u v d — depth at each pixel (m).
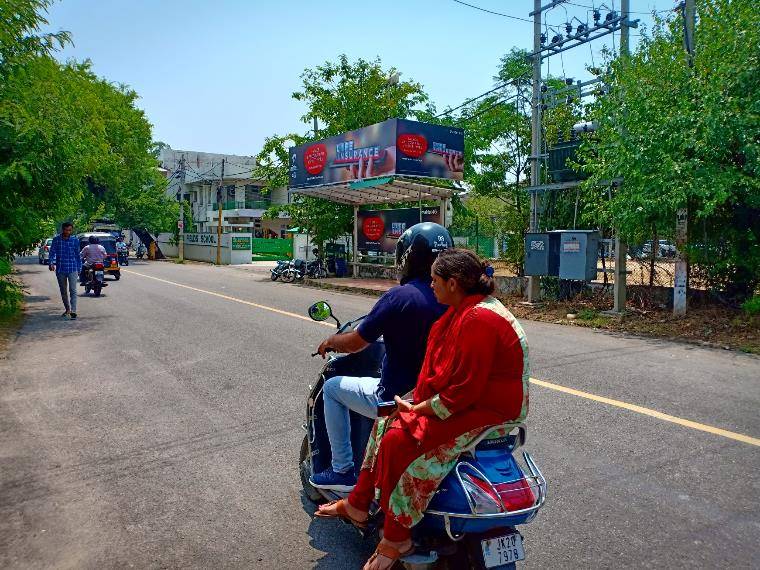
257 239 43.81
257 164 26.88
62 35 12.42
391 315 3.15
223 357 8.64
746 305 10.22
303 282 22.55
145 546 3.61
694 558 3.46
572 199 13.76
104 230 42.75
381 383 3.35
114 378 7.47
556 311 12.99
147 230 47.34
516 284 15.23
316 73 24.64
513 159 19.16
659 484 4.40
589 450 5.04
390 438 2.74
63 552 3.53
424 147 18.12
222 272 29.64
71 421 5.84
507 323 2.64
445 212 19.59
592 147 12.20
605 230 13.82
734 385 6.97
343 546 3.65
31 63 12.34
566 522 3.88
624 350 8.99
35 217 12.80
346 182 19.73
